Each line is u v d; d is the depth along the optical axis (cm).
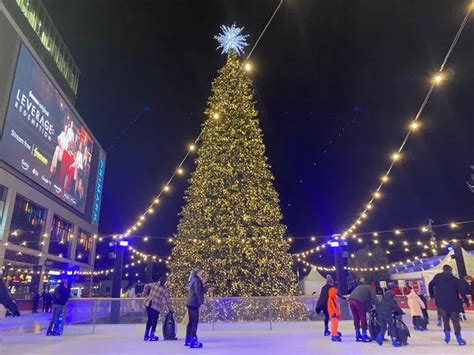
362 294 888
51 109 3844
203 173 1520
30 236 3397
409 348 750
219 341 925
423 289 2692
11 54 3086
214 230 1409
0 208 2872
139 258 3412
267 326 1254
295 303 1330
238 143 1534
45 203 3688
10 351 779
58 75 4744
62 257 4197
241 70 1739
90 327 1245
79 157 4750
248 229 1419
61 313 1141
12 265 3216
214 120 1611
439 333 1027
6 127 2934
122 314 1342
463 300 830
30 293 3422
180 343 895
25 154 3247
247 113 1622
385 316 805
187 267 1408
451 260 2284
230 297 1299
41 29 4200
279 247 1437
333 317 902
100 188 5988
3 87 2956
